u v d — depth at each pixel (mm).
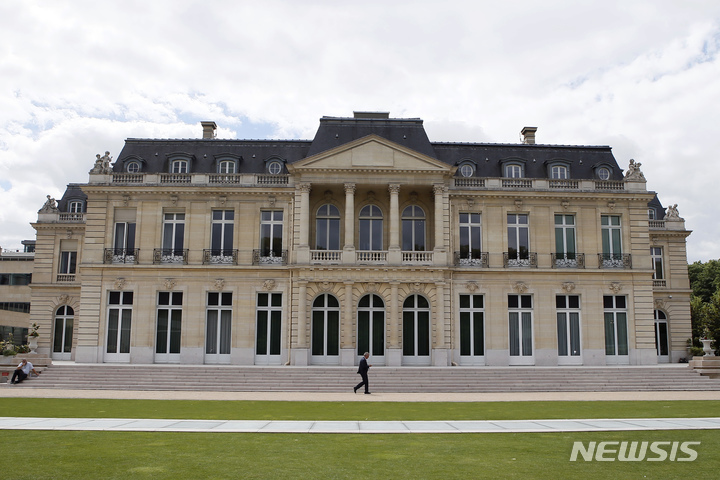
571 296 40844
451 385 30953
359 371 28625
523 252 41094
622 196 41188
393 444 14477
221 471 11578
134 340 39000
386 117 43375
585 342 40156
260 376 32125
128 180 40719
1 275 74688
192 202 40375
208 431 16031
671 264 50969
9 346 33375
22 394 26625
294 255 39344
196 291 39469
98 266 39531
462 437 15539
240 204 40406
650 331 40469
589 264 40906
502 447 14172
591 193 41094
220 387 30328
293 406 23000
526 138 47438
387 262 38719
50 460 12352
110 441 14477
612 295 40875
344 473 11539
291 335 38219
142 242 39969
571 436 15711
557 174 43062
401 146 39531
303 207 39281
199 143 43406
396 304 38250
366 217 41125
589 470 12094
